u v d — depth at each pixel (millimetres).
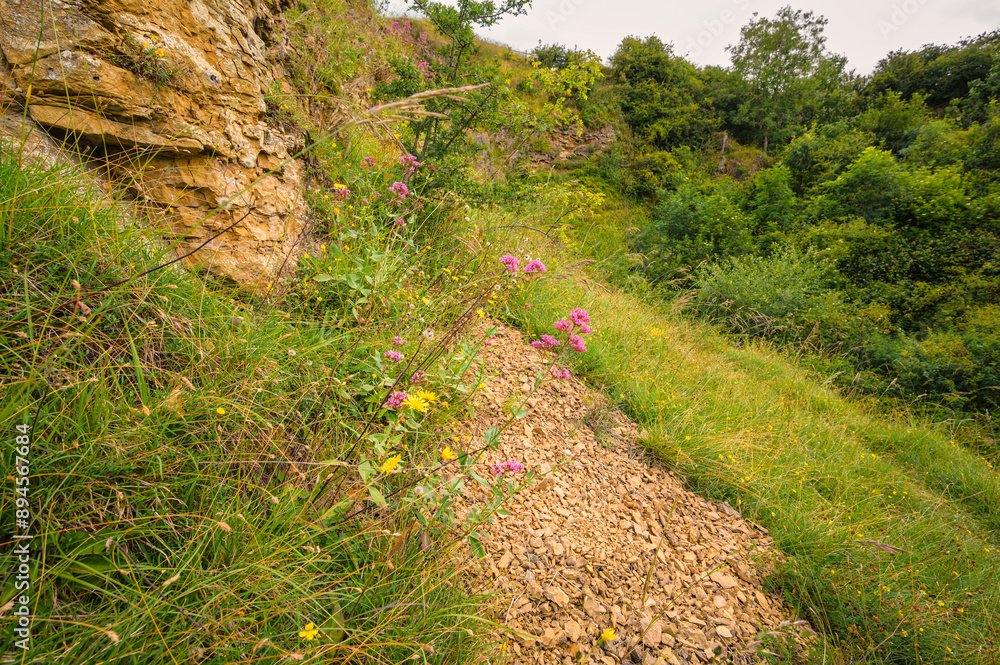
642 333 5258
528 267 2848
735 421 4090
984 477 5348
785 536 2846
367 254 2730
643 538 2482
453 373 2342
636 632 1931
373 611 1409
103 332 1456
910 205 12352
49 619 914
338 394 1941
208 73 2420
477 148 4641
